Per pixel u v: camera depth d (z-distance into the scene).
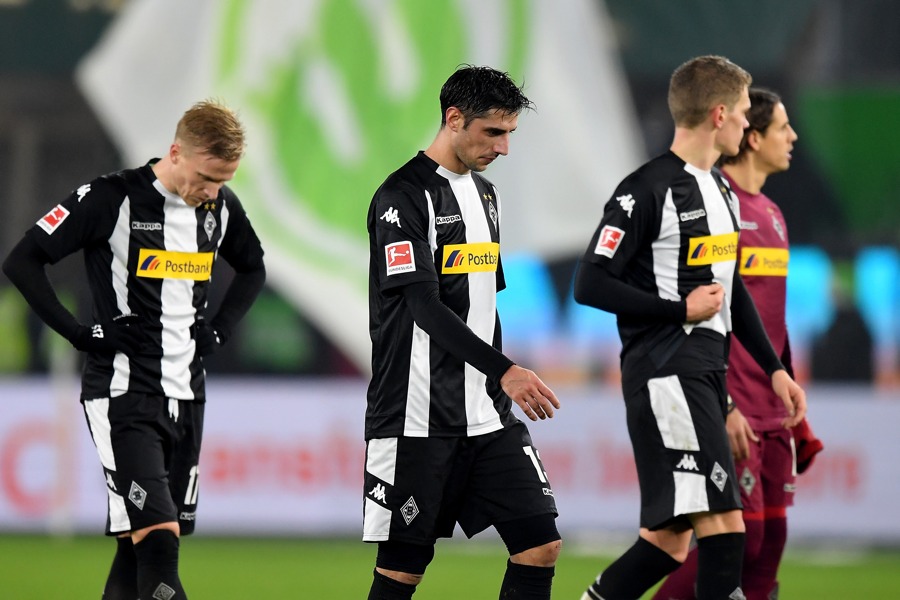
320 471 30.62
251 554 28.05
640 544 15.17
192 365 14.95
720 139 14.77
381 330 13.38
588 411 30.55
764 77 30.92
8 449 30.64
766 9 30.88
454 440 13.30
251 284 16.17
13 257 14.31
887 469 29.89
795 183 30.80
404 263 12.90
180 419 14.80
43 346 31.12
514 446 13.52
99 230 14.44
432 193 13.23
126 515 14.08
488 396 13.46
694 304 14.23
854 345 30.42
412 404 13.25
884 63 30.50
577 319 31.05
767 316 16.86
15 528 30.61
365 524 13.51
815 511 30.03
